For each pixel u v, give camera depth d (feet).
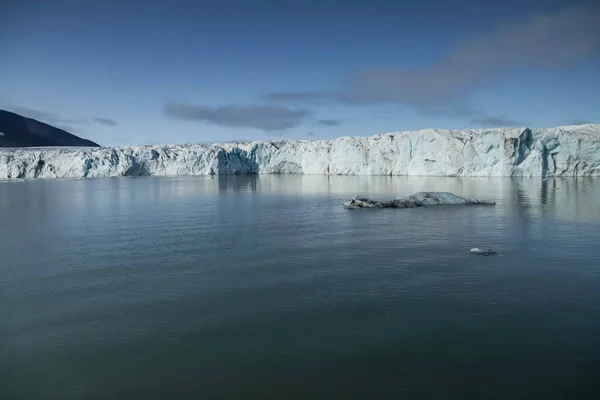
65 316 46.98
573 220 100.27
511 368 34.47
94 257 72.28
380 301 49.14
